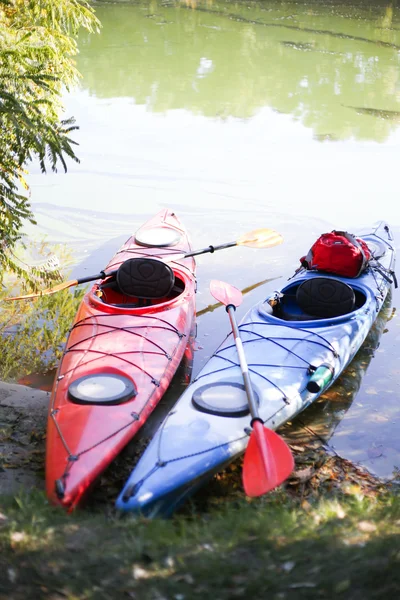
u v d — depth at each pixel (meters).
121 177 8.97
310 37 17.33
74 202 8.25
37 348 5.40
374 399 4.88
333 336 4.96
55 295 6.31
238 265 6.90
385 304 6.22
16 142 5.38
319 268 5.88
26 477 3.72
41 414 4.41
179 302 5.35
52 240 7.33
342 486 3.86
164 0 23.45
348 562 2.36
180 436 3.84
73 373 4.44
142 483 3.48
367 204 8.21
